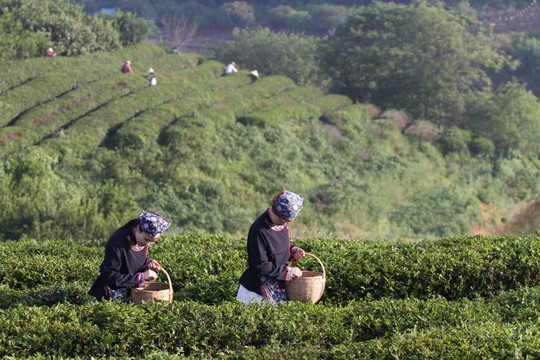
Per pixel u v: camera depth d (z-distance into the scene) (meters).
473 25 71.31
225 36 84.12
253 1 94.75
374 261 8.77
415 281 8.61
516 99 39.53
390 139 35.66
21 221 20.33
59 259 9.57
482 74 45.91
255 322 6.00
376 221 27.17
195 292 7.96
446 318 6.30
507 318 6.68
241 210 24.86
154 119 28.33
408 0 80.44
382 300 6.89
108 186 23.11
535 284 9.10
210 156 27.12
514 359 5.17
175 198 24.02
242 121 31.69
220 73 43.50
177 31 75.69
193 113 29.64
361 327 6.24
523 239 10.13
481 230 28.73
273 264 6.29
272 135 31.09
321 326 6.00
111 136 27.34
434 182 33.31
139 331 5.86
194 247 10.34
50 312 6.19
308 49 52.56
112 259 6.39
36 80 30.81
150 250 10.44
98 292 6.77
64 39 38.16
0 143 23.83
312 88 42.09
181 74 39.72
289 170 28.47
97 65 37.00
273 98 37.41
